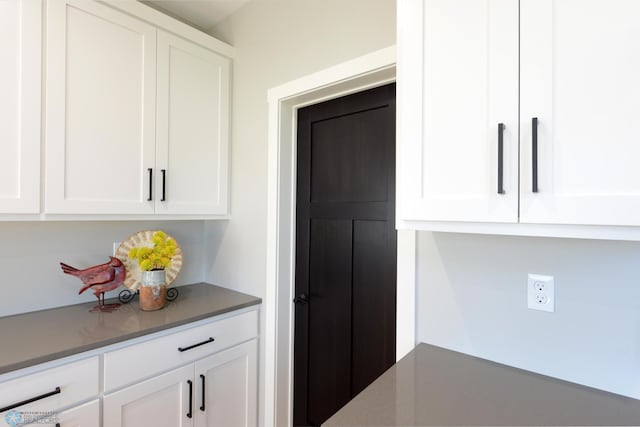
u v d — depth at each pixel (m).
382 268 1.51
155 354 1.44
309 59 1.62
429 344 1.22
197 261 2.21
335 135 1.71
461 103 0.85
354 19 1.45
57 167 1.36
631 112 0.65
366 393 0.92
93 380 1.25
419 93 0.92
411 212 0.94
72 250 1.70
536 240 1.02
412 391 0.93
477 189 0.83
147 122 1.64
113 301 1.79
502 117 0.79
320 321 1.76
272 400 1.81
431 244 1.22
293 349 1.88
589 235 0.71
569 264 0.97
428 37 0.91
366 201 1.58
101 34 1.48
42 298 1.61
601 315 0.92
